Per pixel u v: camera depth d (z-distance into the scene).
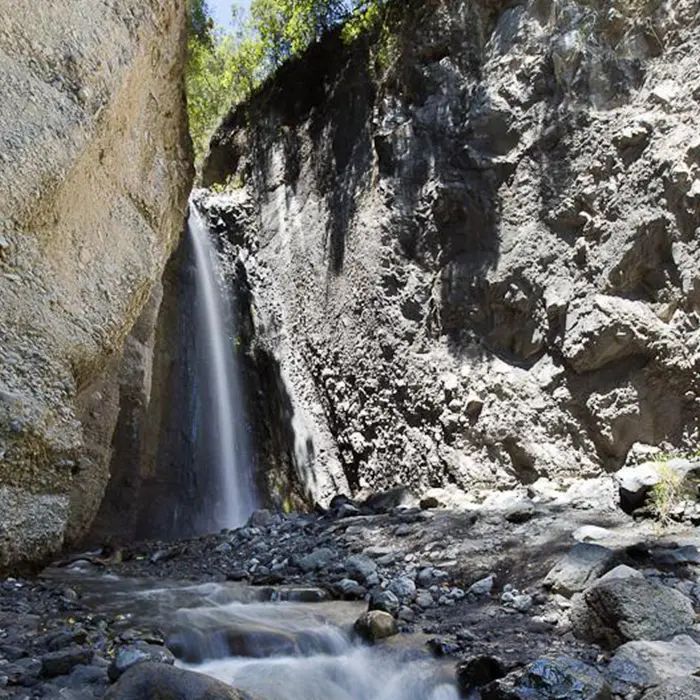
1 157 4.92
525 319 8.85
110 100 6.17
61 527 5.21
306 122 13.24
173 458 11.36
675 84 7.78
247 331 13.83
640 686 3.37
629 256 7.76
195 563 6.88
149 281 7.05
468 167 9.69
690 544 5.14
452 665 3.84
